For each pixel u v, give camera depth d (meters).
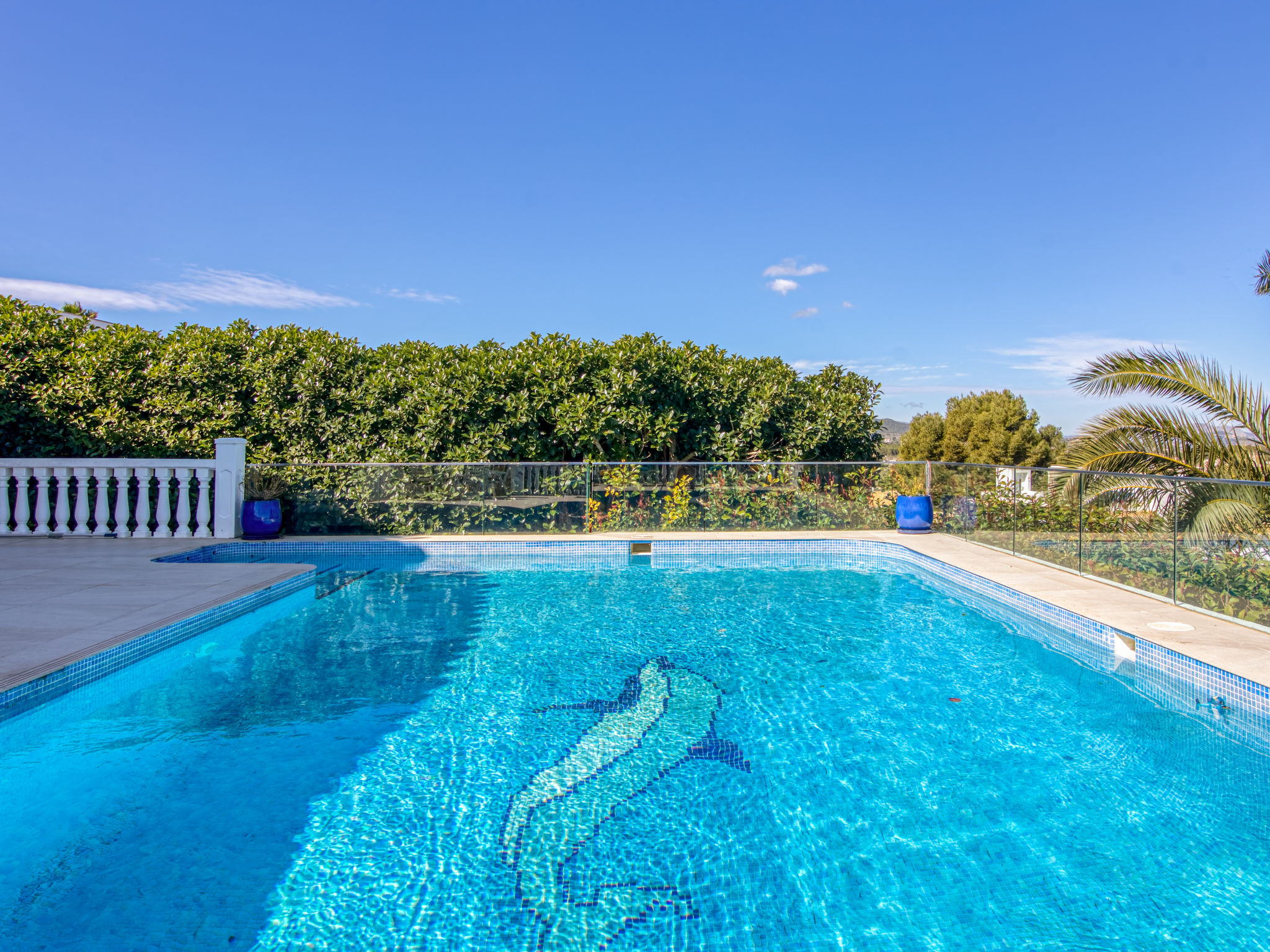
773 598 8.45
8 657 4.60
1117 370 9.30
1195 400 8.82
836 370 15.28
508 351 12.98
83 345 11.47
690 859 3.16
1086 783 3.87
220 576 7.56
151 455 11.16
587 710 4.91
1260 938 2.62
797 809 3.60
